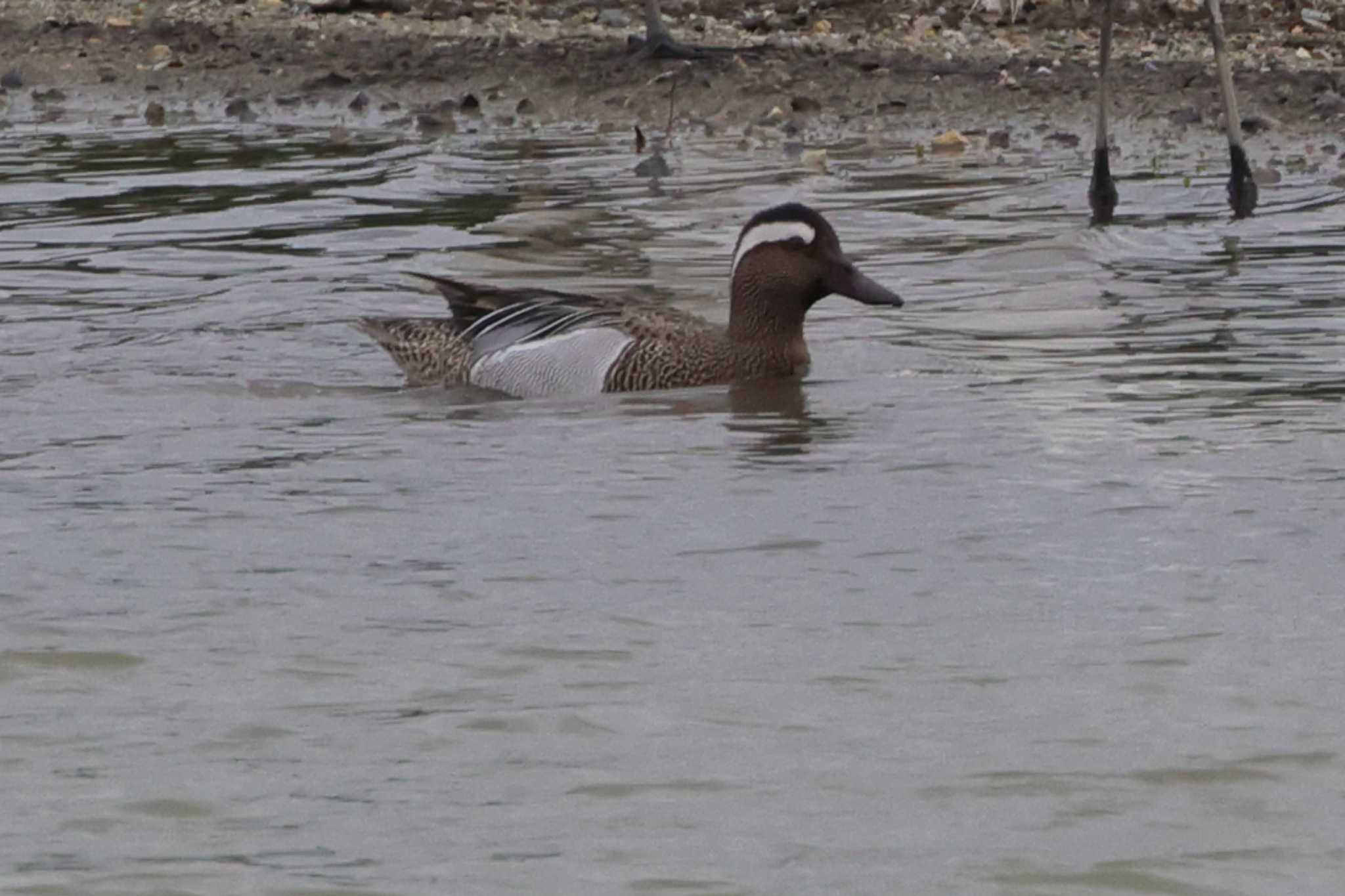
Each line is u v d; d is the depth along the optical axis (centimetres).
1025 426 1475
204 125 2847
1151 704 1015
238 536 1265
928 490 1336
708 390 1616
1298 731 983
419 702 1030
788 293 1639
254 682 1053
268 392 1608
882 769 955
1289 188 2294
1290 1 3052
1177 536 1235
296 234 2169
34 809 929
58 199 2367
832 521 1278
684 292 1886
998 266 1981
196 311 1852
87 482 1373
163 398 1582
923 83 2823
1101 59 2228
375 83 3022
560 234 2138
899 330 1773
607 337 1630
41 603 1153
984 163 2472
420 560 1219
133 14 3384
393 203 2317
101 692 1045
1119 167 2427
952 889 855
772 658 1075
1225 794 929
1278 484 1322
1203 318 1773
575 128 2778
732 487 1353
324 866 877
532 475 1389
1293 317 1762
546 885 861
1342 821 904
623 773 955
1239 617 1112
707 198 2294
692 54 2961
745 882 862
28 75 3144
